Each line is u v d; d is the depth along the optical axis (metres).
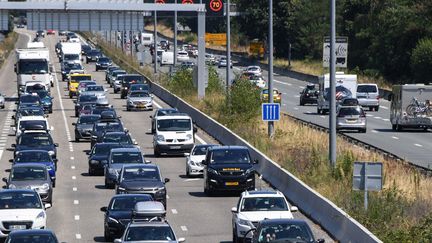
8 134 151.38
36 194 73.50
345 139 129.12
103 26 158.38
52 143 118.94
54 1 153.62
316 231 71.31
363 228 62.03
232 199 90.75
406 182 87.88
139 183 84.12
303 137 126.88
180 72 199.75
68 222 79.12
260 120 146.75
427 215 70.38
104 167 107.06
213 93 184.88
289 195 86.12
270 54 121.00
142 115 175.25
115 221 69.00
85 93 179.25
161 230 58.62
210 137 138.88
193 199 91.00
